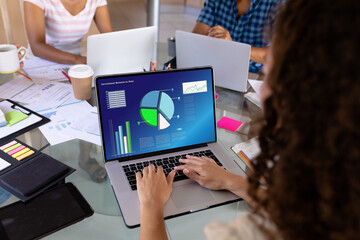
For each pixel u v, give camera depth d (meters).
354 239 0.41
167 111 1.10
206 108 1.15
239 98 1.50
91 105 1.36
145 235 0.78
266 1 1.93
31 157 1.02
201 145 1.14
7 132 1.14
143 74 1.08
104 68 1.46
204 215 0.90
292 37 0.42
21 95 1.36
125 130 1.06
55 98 1.37
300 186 0.44
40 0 1.80
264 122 0.53
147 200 0.87
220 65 1.51
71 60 1.63
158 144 1.09
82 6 1.97
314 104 0.40
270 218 0.49
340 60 0.37
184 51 1.56
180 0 5.45
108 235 0.83
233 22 2.08
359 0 0.37
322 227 0.44
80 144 1.13
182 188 0.96
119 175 0.99
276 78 0.45
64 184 0.95
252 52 1.78
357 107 0.37
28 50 1.77
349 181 0.40
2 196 0.90
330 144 0.39
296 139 0.43
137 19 3.84
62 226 0.83
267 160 0.56
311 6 0.40
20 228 0.81
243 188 0.94
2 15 2.74
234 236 0.49
